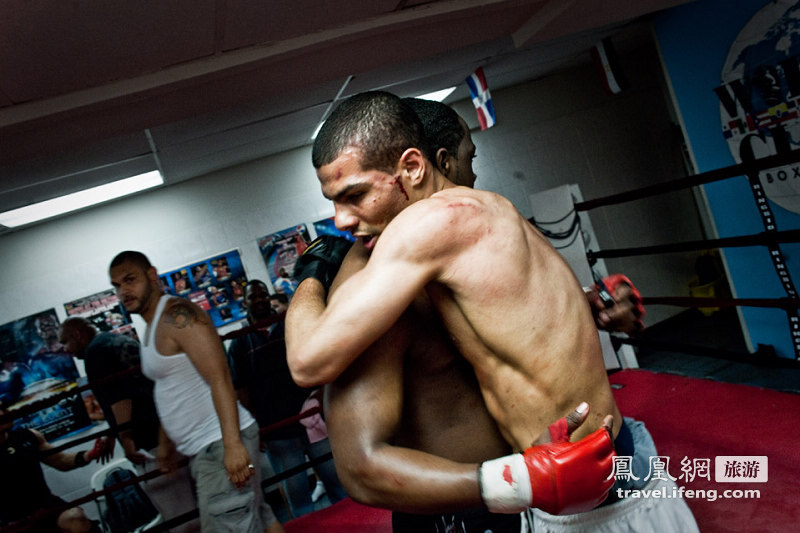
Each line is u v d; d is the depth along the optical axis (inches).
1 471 106.5
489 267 31.8
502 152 240.8
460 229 31.3
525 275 33.1
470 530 45.9
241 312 202.4
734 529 72.1
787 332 168.4
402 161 33.5
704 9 169.3
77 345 176.2
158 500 102.3
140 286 81.7
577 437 35.7
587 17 129.3
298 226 210.1
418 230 30.7
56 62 83.6
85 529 112.3
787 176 156.1
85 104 97.2
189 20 83.6
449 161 44.0
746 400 106.2
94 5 70.8
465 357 36.6
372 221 33.9
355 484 33.4
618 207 254.5
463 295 32.3
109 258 191.8
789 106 151.4
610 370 148.3
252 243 205.6
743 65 161.6
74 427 181.8
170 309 78.4
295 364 31.8
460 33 125.3
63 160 128.9
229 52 101.5
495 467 30.7
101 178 158.2
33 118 95.6
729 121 170.6
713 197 181.8
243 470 76.4
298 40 103.8
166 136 140.9
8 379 179.5
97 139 114.0
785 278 96.8
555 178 246.4
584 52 226.2
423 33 117.5
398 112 33.6
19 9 66.0
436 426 39.5
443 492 30.9
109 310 189.9
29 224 183.3
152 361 78.2
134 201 196.1
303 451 144.2
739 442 91.5
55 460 132.2
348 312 30.3
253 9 86.5
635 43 243.8
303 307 36.6
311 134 197.8
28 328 182.9
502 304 32.4
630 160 258.1
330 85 144.8
